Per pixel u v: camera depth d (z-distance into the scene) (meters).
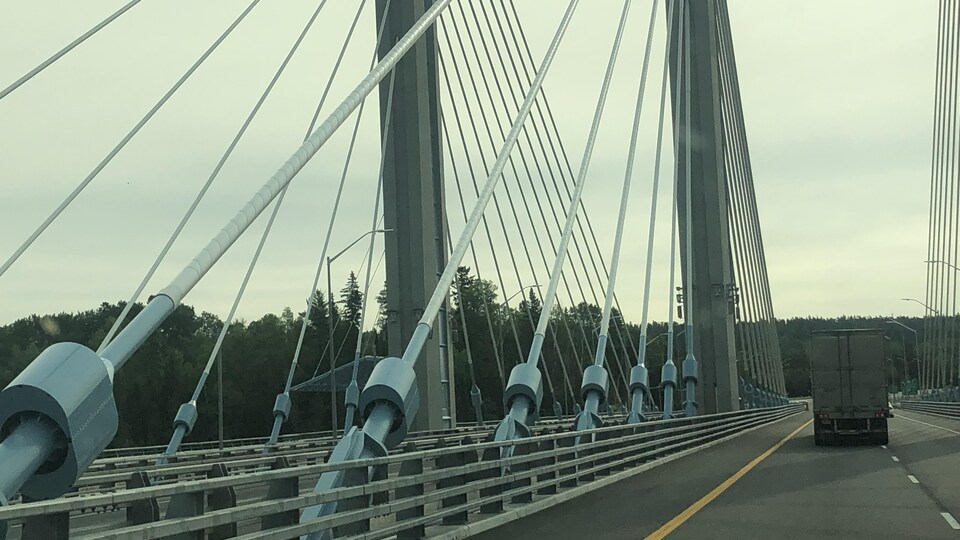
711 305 54.09
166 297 11.63
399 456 13.86
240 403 95.00
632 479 25.08
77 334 98.81
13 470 9.23
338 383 61.22
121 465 27.38
